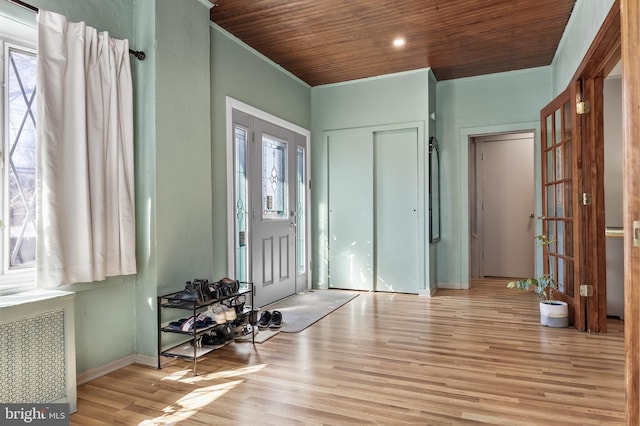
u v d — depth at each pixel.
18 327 1.77
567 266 3.52
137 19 2.66
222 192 3.46
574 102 3.22
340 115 5.13
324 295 4.73
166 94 2.68
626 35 1.36
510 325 3.40
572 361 2.54
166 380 2.33
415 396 2.07
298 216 4.97
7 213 2.05
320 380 2.29
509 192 6.03
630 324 1.38
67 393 1.95
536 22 3.54
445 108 5.14
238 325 2.93
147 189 2.61
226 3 3.12
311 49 4.05
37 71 2.03
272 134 4.36
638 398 1.35
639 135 1.34
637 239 1.35
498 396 2.06
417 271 4.79
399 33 3.71
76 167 2.20
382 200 4.99
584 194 3.20
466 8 3.27
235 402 2.03
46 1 2.15
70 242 2.17
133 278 2.65
